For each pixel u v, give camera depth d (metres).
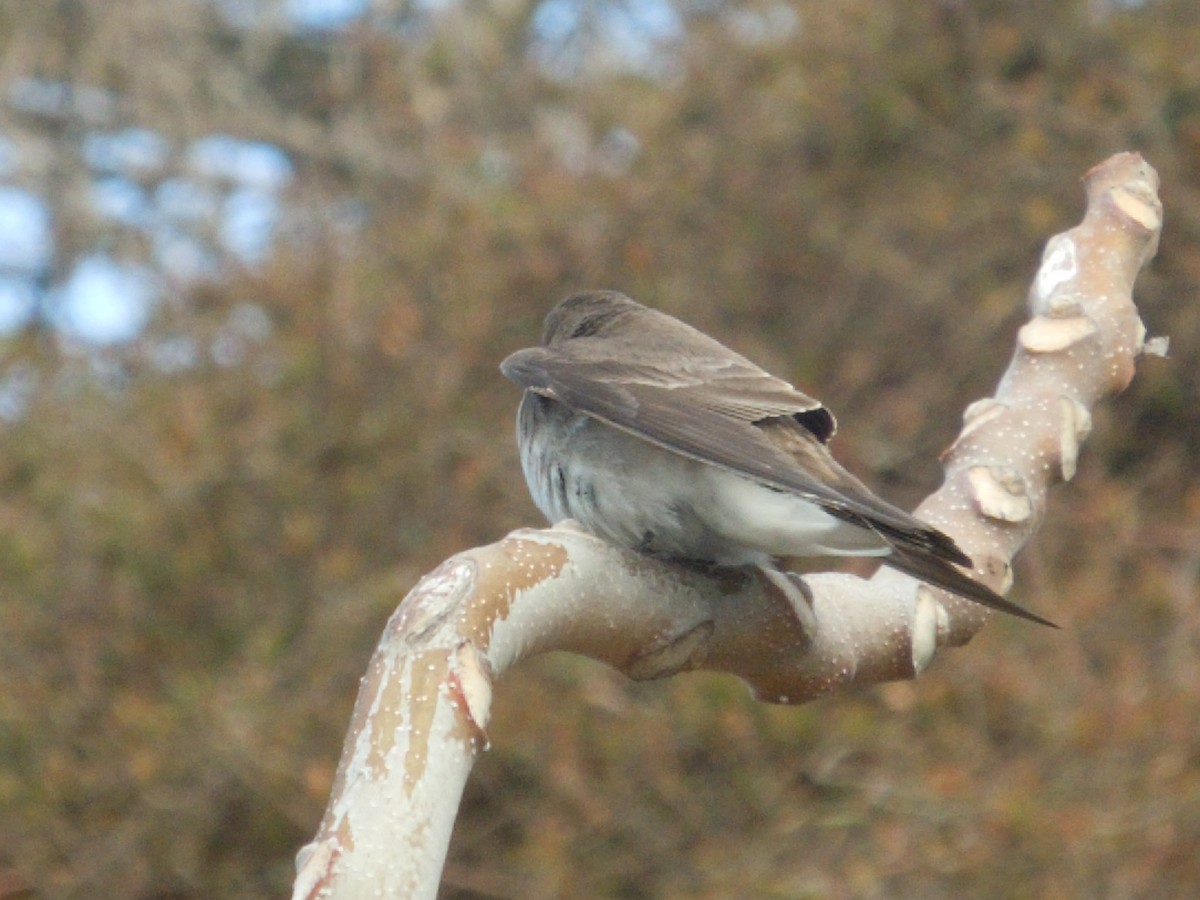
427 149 18.19
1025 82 16.83
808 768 13.05
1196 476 15.73
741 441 5.10
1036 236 16.36
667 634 4.21
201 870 13.44
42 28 20.41
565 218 16.05
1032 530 4.99
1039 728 12.79
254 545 14.68
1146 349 5.29
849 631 4.52
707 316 16.31
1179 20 16.62
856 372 16.12
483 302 15.55
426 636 3.58
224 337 15.62
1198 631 13.54
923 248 16.52
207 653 14.41
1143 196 5.36
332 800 3.44
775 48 17.23
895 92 16.77
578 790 13.11
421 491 14.91
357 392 15.09
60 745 13.81
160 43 20.62
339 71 20.03
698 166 16.55
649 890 13.05
